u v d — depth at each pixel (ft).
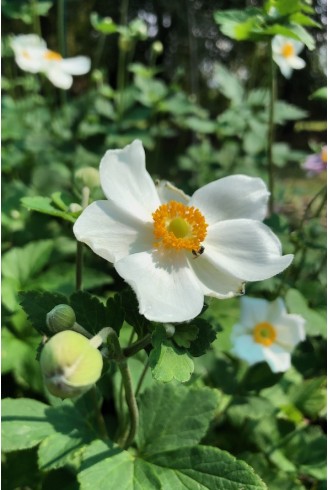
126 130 1.79
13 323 0.98
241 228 0.64
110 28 1.56
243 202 0.67
